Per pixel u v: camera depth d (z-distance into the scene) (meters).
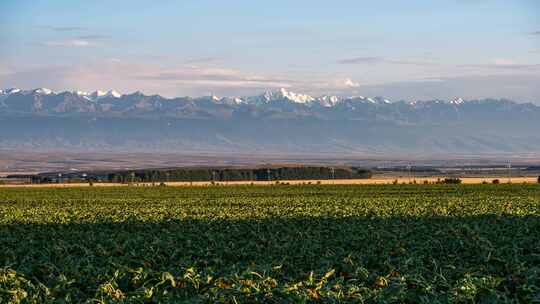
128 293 25.06
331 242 39.75
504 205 77.31
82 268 29.73
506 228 47.69
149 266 31.56
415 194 107.31
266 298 23.45
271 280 25.20
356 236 42.44
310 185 146.50
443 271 28.45
